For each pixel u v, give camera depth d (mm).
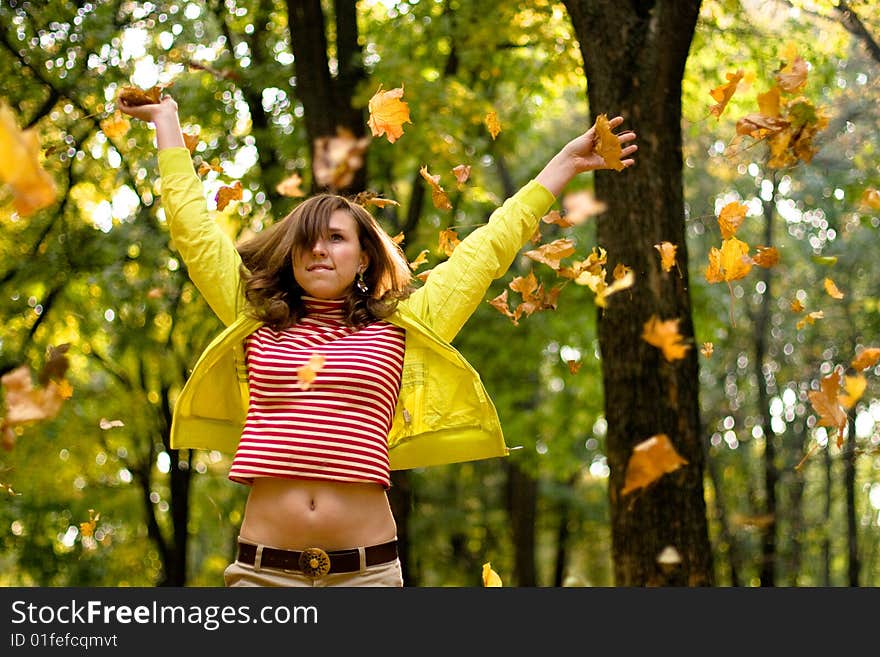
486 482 22156
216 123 11398
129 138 11469
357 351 3166
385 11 11531
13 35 10734
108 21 10633
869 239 15844
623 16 6449
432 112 10180
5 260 11883
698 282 13305
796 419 19094
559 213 3617
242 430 3385
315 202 3334
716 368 19797
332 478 3025
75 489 13906
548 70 10992
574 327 13266
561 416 14531
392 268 3475
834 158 8680
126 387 13953
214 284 3346
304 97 9164
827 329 17500
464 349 13500
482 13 10484
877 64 7910
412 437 3340
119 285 12008
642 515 6477
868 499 23766
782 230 16797
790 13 8516
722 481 18438
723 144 11492
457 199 12211
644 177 6387
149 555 16766
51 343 12648
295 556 3047
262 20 11312
